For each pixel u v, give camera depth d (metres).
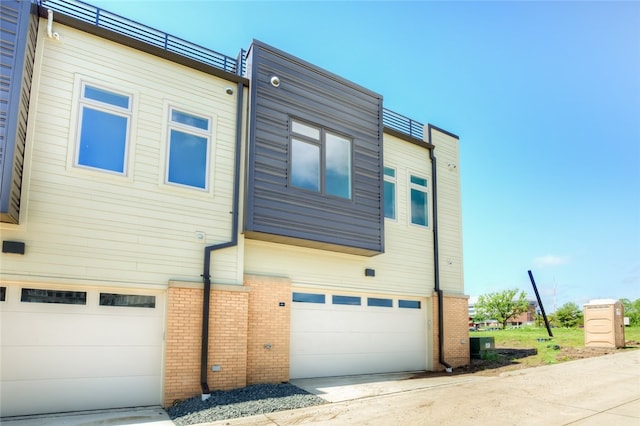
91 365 7.75
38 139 7.68
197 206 9.13
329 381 10.19
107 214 8.15
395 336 12.34
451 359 13.09
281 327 9.95
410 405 7.68
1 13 7.05
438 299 13.27
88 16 8.86
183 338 8.34
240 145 9.78
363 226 11.04
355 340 11.48
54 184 7.73
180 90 9.38
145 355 8.23
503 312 30.80
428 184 14.03
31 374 7.28
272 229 9.50
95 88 8.45
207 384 8.34
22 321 7.32
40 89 7.82
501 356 13.70
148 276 8.36
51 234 7.59
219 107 9.82
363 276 11.82
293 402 7.79
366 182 11.35
